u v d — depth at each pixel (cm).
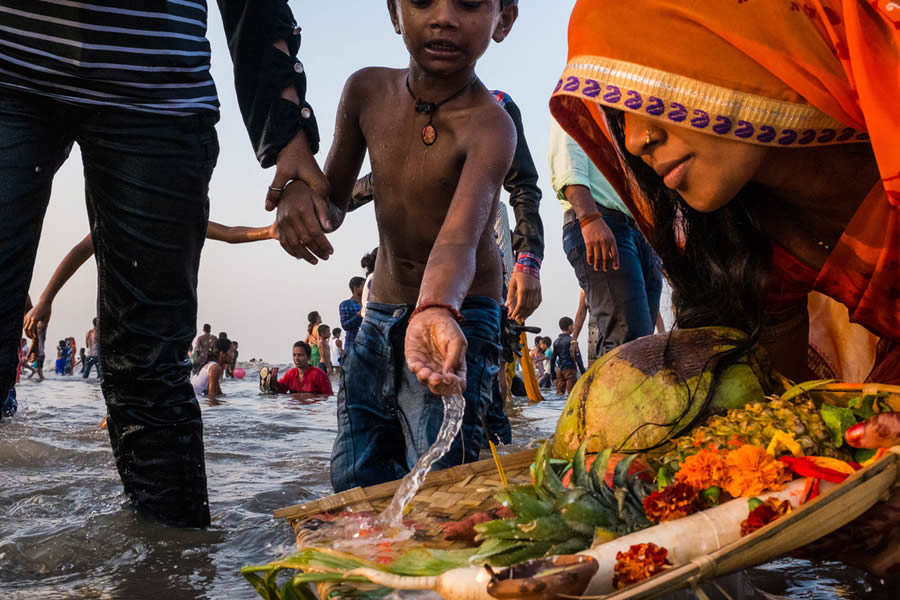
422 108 290
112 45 249
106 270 266
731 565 127
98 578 219
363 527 183
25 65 241
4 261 244
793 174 199
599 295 474
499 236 646
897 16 159
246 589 208
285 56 294
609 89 183
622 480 151
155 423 270
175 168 261
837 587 193
